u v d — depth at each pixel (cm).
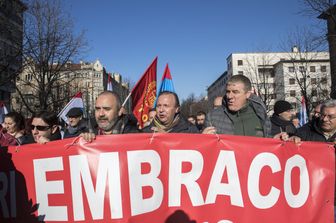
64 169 370
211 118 443
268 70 5341
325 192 384
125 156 368
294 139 388
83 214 364
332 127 448
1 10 1909
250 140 379
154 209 364
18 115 573
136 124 467
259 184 375
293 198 379
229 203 370
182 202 366
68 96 2477
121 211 362
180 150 372
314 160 387
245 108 431
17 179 374
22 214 371
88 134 371
